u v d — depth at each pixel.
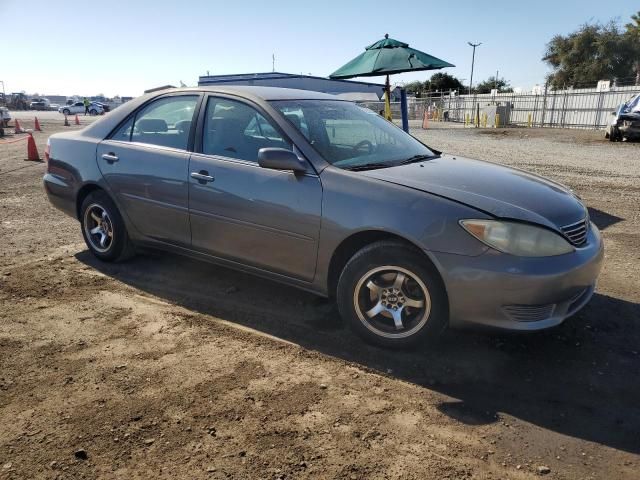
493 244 3.09
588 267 3.29
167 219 4.43
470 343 3.60
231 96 4.20
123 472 2.37
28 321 3.88
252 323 3.90
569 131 28.22
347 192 3.47
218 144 4.16
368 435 2.64
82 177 4.96
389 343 3.45
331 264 3.60
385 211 3.32
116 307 4.14
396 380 3.15
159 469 2.39
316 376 3.18
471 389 3.07
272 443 2.57
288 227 3.69
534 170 11.85
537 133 26.52
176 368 3.24
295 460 2.46
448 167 3.96
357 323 3.54
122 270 4.96
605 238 6.20
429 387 3.09
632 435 2.68
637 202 8.25
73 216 5.25
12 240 5.93
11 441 2.57
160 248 4.67
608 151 16.41
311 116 4.11
